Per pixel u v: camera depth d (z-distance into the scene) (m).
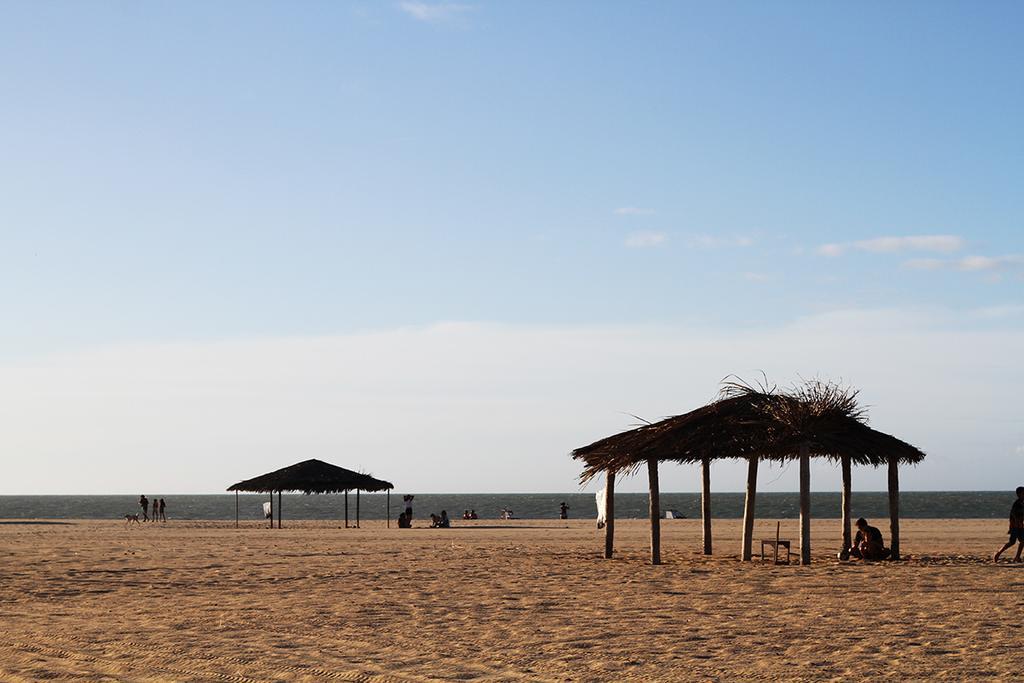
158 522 55.09
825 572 19.75
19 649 11.16
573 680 9.56
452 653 10.95
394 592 17.22
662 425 23.19
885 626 12.59
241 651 11.03
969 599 15.25
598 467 23.70
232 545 31.14
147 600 16.20
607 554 24.69
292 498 196.12
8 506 143.75
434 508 125.00
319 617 13.92
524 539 34.84
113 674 9.77
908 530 40.03
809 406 21.64
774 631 12.34
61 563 23.69
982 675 9.55
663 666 10.18
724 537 35.72
